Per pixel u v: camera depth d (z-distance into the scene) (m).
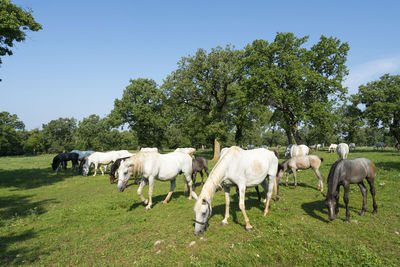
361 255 3.75
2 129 69.19
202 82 25.83
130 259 4.25
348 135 44.06
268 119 35.56
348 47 24.92
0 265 4.20
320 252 3.92
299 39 26.52
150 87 37.50
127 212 7.36
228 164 5.49
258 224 5.46
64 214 7.33
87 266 4.08
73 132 93.94
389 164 13.90
